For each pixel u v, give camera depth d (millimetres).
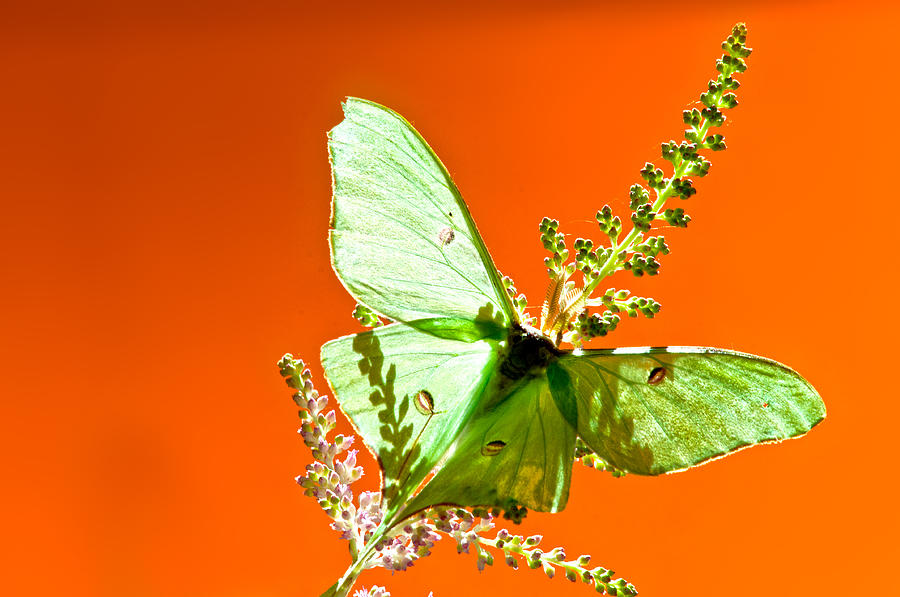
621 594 899
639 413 908
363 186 908
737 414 902
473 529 908
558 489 908
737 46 908
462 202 911
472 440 912
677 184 911
